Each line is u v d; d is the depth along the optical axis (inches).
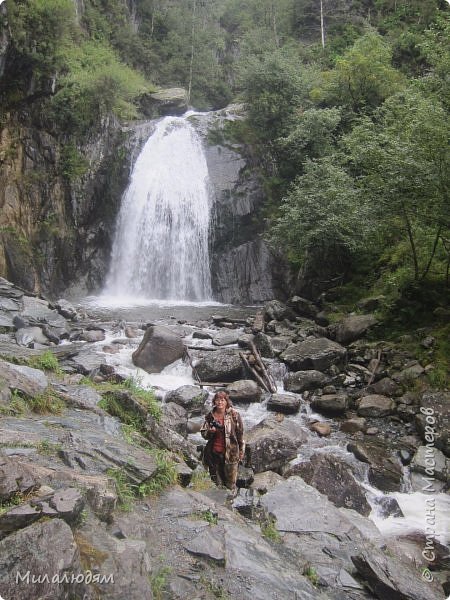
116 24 1385.3
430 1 1240.2
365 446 319.9
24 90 818.2
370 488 286.5
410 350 437.1
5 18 732.7
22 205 804.0
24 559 114.9
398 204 462.6
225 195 885.2
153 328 445.4
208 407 366.9
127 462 196.2
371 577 171.0
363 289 617.0
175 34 1585.9
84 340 501.7
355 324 496.7
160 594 135.5
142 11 1569.9
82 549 132.0
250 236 888.3
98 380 372.5
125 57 1392.7
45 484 152.1
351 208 586.9
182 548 158.4
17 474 143.6
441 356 411.5
